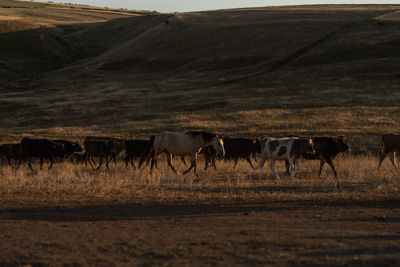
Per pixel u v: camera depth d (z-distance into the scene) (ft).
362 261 21.61
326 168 71.00
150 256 22.76
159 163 80.69
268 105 157.79
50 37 380.37
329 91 178.19
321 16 368.48
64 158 87.45
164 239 26.07
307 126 119.96
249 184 50.70
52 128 133.59
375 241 25.31
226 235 26.94
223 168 75.00
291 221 30.89
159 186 48.60
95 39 400.67
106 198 40.98
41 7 623.36
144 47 330.75
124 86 234.99
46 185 48.96
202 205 37.37
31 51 342.23
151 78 255.50
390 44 247.91
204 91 201.26
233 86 210.59
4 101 196.13
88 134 120.06
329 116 131.85
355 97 162.71
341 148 62.18
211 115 142.82
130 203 38.50
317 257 22.36
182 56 297.53
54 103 190.90
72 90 232.32
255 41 306.76
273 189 47.24
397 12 353.72
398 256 22.35
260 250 23.57
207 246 24.49
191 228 28.96
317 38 292.61
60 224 30.40
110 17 571.69
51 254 23.15
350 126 119.03
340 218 31.86
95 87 237.04
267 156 60.18
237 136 110.83
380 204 37.35
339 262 21.53
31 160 90.27
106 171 70.44
